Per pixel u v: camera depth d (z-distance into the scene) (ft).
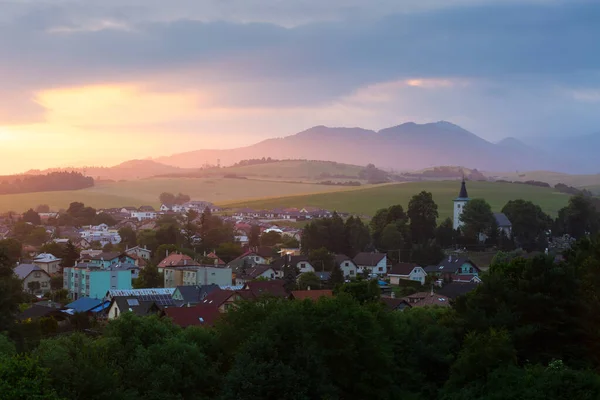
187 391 186.19
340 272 514.27
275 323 183.52
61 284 575.79
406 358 215.92
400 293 491.31
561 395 176.45
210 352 209.97
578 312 213.25
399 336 219.61
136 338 212.43
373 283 293.02
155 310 365.61
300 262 574.97
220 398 170.60
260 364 167.84
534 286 217.56
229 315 216.13
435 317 268.21
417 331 231.09
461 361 199.00
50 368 159.84
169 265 552.41
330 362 188.65
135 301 382.42
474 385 194.59
